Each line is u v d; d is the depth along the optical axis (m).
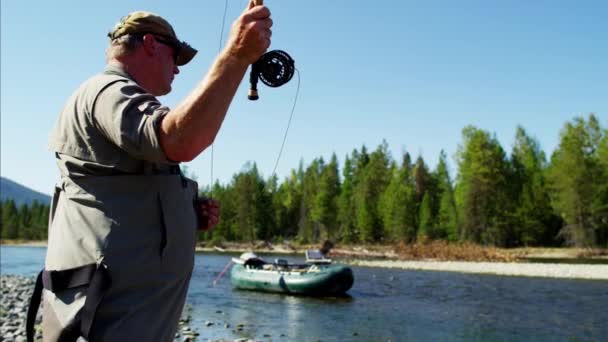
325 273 19.50
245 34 1.53
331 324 13.63
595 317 14.81
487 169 61.78
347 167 93.69
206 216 2.24
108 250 1.66
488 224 62.12
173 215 1.82
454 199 73.69
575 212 54.03
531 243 63.69
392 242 66.50
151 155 1.56
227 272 32.06
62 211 1.79
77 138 1.74
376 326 13.39
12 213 142.00
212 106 1.49
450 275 30.39
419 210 70.62
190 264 1.91
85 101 1.73
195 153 1.54
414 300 18.81
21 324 11.95
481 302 18.17
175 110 1.52
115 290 1.66
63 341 1.63
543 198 63.19
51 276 1.69
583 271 30.61
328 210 80.56
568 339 11.84
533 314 15.48
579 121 55.75
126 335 1.66
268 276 21.09
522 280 26.88
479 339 11.79
